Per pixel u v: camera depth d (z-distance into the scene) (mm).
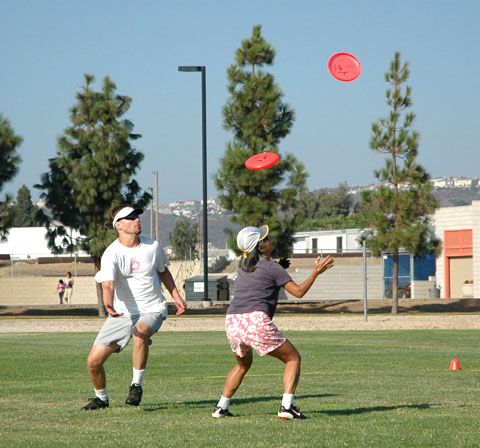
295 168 49531
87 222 50531
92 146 49438
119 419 11039
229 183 49938
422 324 39094
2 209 49125
